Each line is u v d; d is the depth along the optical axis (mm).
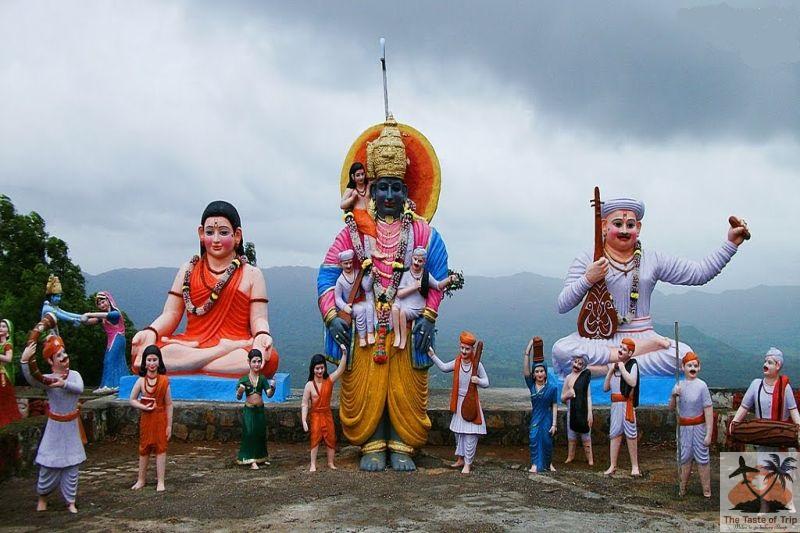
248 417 11438
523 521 8266
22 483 10367
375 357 11328
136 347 14445
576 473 11195
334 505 8977
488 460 12219
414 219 12031
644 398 14055
